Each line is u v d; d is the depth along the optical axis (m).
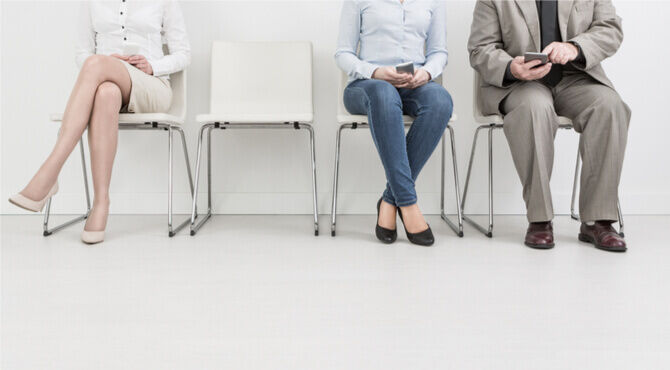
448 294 0.98
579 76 1.56
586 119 1.46
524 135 1.43
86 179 1.91
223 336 0.77
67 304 0.91
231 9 1.98
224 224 1.79
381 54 1.61
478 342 0.75
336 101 2.01
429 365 0.67
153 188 2.03
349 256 1.30
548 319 0.85
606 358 0.70
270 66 1.87
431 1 1.64
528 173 1.44
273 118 1.59
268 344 0.74
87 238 1.44
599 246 1.40
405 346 0.74
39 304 0.91
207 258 1.27
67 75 1.98
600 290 1.01
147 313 0.87
